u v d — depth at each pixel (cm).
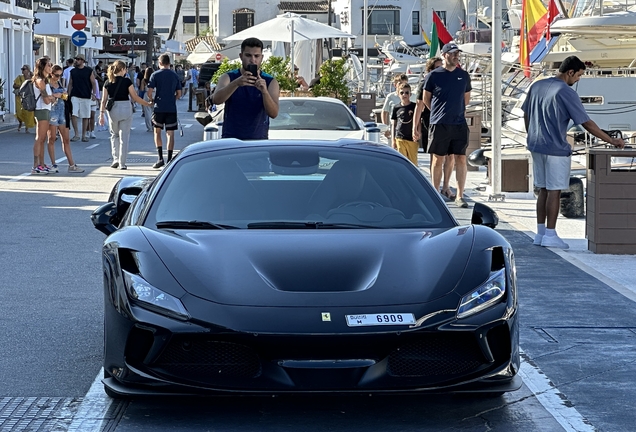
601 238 1118
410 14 9275
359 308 521
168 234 593
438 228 628
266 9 11512
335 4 10144
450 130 1523
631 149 1141
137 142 2875
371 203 648
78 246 1156
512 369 544
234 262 554
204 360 523
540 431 543
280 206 639
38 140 1958
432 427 545
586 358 698
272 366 513
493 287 546
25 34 4906
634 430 546
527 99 1159
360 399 589
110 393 572
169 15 13288
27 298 877
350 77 5250
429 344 529
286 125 1541
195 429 537
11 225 1314
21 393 603
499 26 1622
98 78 4722
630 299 888
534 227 1341
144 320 522
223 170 668
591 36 2881
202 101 4988
